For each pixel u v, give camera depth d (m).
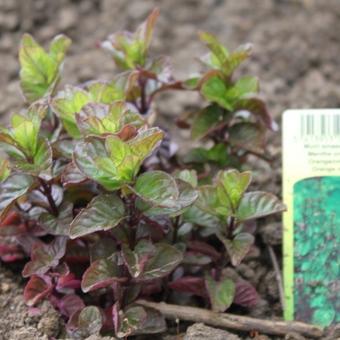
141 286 0.39
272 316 0.42
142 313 0.38
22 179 0.39
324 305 0.41
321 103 0.56
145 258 0.37
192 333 0.39
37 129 0.38
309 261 0.41
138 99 0.46
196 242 0.41
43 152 0.39
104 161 0.36
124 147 0.35
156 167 0.45
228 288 0.40
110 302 0.41
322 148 0.41
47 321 0.40
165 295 0.41
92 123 0.37
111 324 0.39
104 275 0.38
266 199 0.39
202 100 0.56
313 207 0.41
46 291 0.40
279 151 0.51
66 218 0.40
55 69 0.43
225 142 0.45
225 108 0.44
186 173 0.39
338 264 0.41
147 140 0.35
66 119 0.40
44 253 0.39
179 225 0.40
